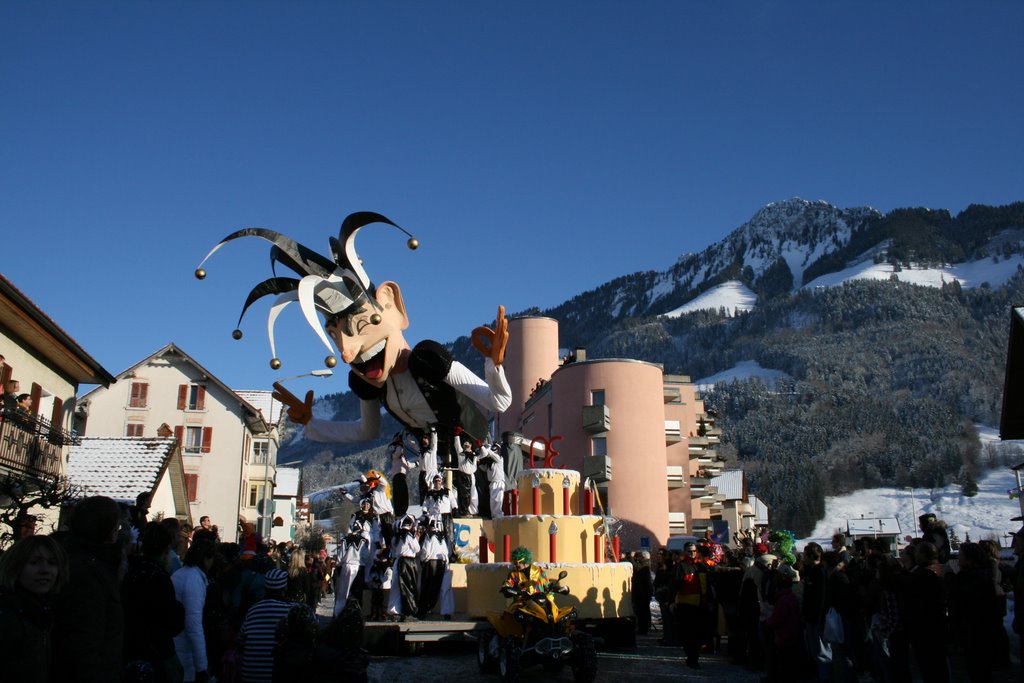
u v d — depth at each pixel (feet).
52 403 67.67
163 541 21.04
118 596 16.61
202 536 25.90
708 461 179.11
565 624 35.27
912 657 41.22
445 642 46.11
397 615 46.29
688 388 184.85
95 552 16.71
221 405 157.07
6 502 55.47
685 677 37.17
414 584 46.47
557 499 49.55
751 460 485.97
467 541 53.26
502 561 47.88
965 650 27.89
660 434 151.84
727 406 587.68
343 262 50.11
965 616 27.86
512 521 47.88
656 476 148.77
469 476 53.26
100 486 76.07
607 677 37.09
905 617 28.30
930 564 28.40
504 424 193.98
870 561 34.45
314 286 47.57
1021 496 99.14
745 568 42.57
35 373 63.31
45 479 56.95
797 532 405.59
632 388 150.00
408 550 46.65
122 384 155.84
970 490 425.28
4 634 13.89
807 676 36.99
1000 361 647.97
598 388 149.89
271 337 47.57
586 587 45.78
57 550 14.78
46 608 14.64
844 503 437.99
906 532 390.63
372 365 51.13
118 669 16.30
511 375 194.49
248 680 22.22
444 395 51.80
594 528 48.47
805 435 503.20
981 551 28.14
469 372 52.06
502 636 35.78
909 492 442.91
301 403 55.62
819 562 33.17
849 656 32.55
